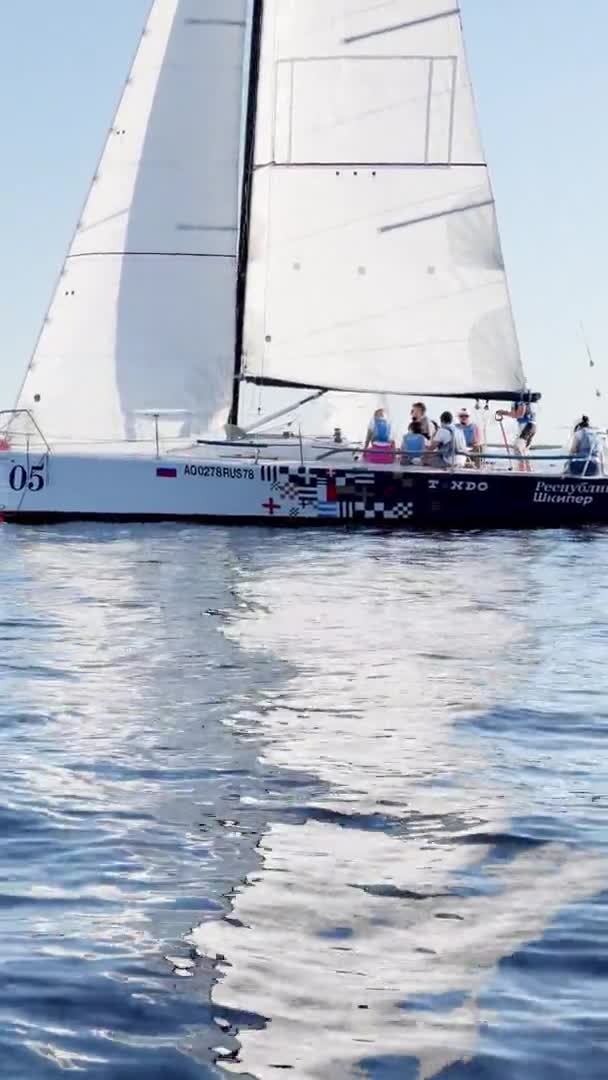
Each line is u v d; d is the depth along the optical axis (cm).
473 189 4603
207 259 4506
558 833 953
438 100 4584
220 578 2953
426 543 3928
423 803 1038
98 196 4516
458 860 891
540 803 1041
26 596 2614
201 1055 615
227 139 4519
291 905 805
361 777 1123
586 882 845
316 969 708
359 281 4591
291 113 4559
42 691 1548
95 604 2483
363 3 4572
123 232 4506
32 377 4512
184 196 4506
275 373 4572
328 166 4578
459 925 772
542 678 1678
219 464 4291
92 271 4506
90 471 4300
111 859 893
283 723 1358
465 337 4606
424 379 4612
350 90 4569
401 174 4591
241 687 1579
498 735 1310
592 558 3600
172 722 1360
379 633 2098
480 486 4344
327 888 834
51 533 4091
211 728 1328
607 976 701
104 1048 621
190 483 4297
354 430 4744
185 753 1211
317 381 4591
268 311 4562
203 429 4516
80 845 924
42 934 760
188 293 4512
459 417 4584
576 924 772
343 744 1255
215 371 4516
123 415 4494
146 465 4294
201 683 1606
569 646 1991
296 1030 638
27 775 1124
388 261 4600
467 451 4409
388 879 852
